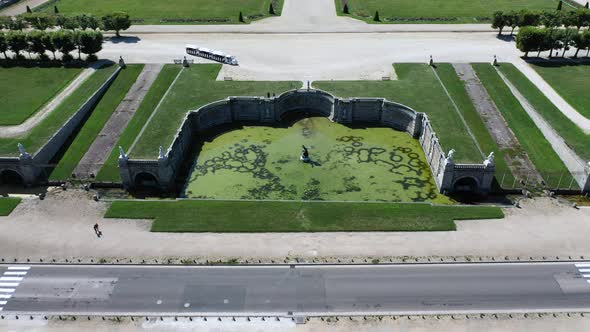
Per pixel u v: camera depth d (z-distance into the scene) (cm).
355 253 8031
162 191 9925
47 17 16438
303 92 12394
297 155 11006
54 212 9075
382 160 10838
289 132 11862
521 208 9181
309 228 8581
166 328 6838
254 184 10100
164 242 8288
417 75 13500
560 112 12081
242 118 12331
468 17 18138
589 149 10650
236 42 16000
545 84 13425
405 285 7462
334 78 13488
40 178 10144
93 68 14238
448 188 9738
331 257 7950
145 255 8025
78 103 12256
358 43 15850
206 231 8525
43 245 8262
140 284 7519
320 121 12325
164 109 11688
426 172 10462
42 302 7250
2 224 8744
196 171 10531
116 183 9956
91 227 8675
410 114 11506
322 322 6906
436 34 16612
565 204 9312
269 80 13312
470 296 7269
